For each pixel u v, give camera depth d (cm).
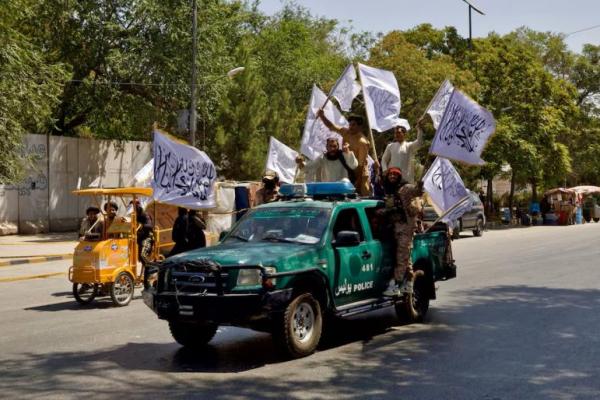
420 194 948
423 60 3447
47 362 801
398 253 955
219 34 3133
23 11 2331
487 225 4056
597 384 689
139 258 1330
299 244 847
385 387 679
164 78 2970
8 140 2209
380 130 1235
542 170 4153
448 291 1338
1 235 2800
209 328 877
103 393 665
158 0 2938
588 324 1002
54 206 2995
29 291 1482
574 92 4419
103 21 2952
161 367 773
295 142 3488
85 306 1255
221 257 783
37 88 2381
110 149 3238
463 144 1058
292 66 4722
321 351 845
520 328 977
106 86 3033
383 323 1028
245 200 2598
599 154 5341
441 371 742
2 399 646
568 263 1817
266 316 764
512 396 648
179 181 1144
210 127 3247
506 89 3972
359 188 1102
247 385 690
